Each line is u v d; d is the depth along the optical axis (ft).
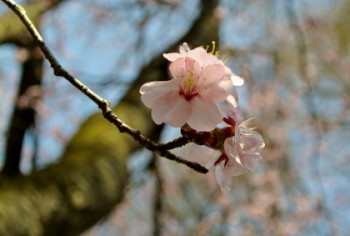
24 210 8.52
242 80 4.39
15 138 13.98
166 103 4.20
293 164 22.30
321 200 21.16
